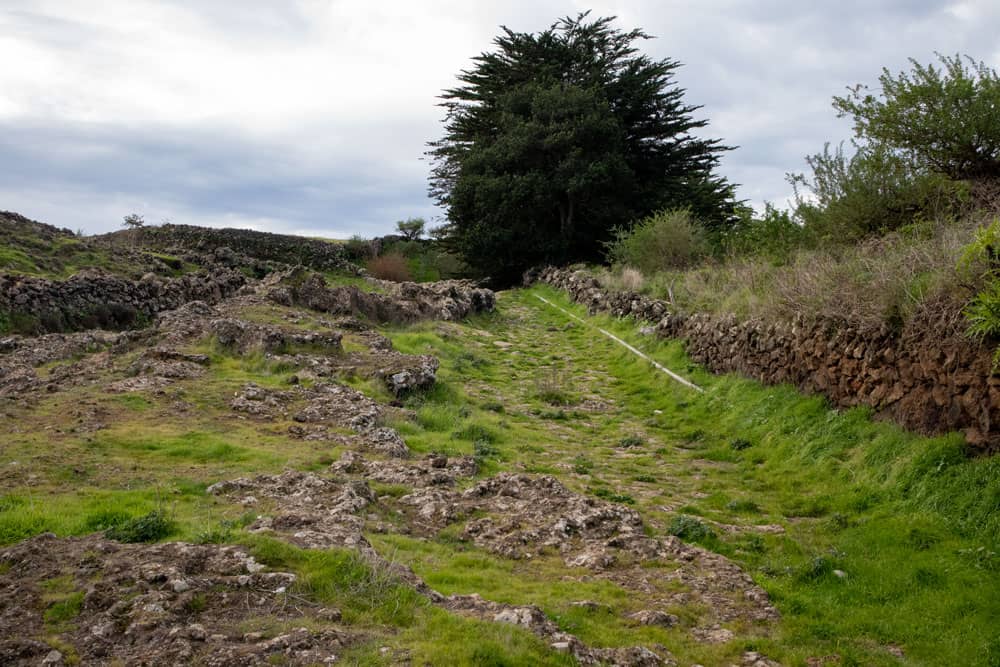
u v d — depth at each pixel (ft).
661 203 130.21
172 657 15.69
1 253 86.84
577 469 38.75
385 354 58.90
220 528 22.52
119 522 23.36
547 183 127.03
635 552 26.32
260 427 38.04
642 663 18.51
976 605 22.56
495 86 151.33
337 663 15.85
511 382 63.41
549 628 18.88
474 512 29.37
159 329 57.88
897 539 27.61
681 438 47.11
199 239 141.28
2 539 21.70
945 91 49.57
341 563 20.29
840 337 40.47
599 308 92.32
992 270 30.19
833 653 20.56
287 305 76.59
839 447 36.86
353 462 33.32
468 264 151.64
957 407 31.01
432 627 17.90
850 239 57.00
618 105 141.08
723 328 56.65
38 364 54.85
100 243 109.81
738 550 27.99
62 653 15.78
